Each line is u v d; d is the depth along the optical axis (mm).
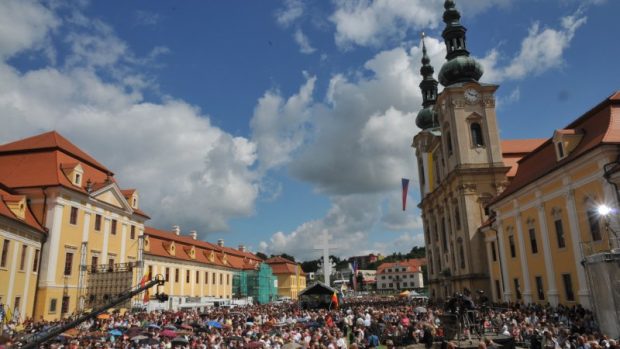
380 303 70875
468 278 50938
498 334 24656
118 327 30641
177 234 89188
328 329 24969
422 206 75500
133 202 56375
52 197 41656
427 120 79688
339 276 187375
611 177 27016
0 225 34281
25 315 37625
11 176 43531
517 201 39438
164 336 24578
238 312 46469
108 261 49375
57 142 47531
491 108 56312
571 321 28062
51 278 40344
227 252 99438
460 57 60594
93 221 47062
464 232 52875
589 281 25266
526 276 38188
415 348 24219
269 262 130625
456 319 23594
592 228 29406
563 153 32281
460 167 54312
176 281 70625
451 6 64250
